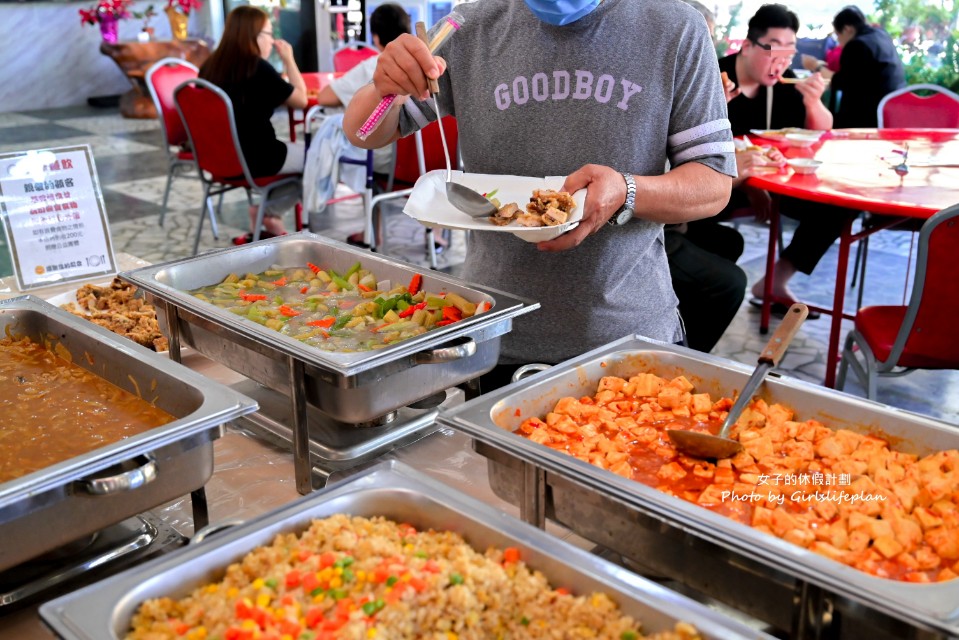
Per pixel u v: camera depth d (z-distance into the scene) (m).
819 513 0.93
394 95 1.35
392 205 5.27
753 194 3.56
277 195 4.06
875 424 1.07
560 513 0.96
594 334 1.55
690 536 0.83
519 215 1.27
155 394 1.17
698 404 1.16
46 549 0.88
